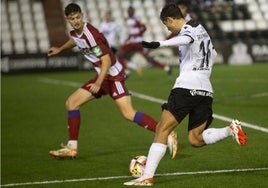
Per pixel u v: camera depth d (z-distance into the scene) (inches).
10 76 2443.4
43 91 1841.8
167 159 847.1
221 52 2775.6
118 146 978.1
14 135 1124.5
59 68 2564.0
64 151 875.4
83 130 1143.6
